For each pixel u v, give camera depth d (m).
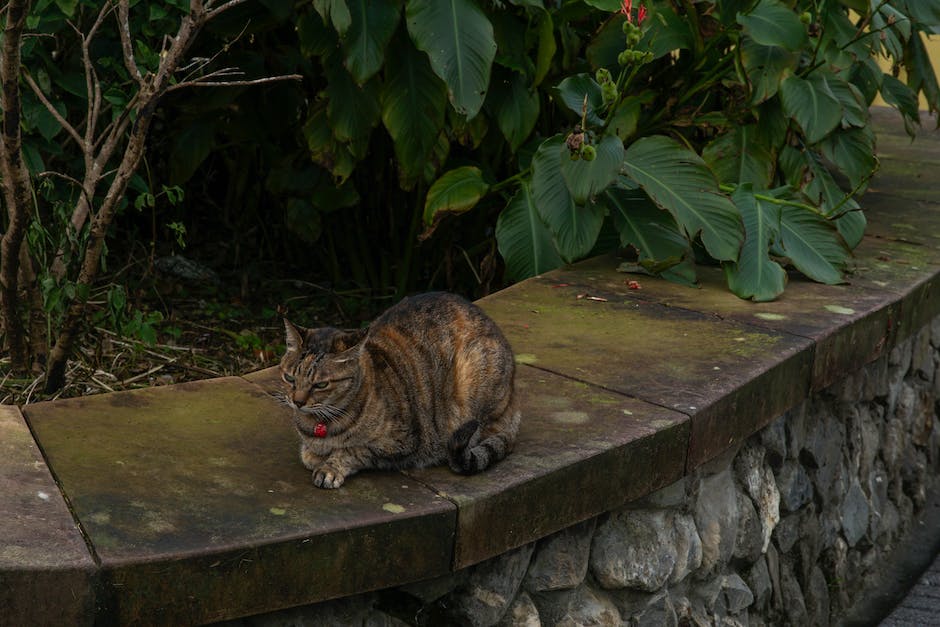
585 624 3.70
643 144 5.37
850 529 5.43
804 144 6.21
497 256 6.00
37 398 4.25
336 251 6.26
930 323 6.41
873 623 5.32
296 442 3.52
